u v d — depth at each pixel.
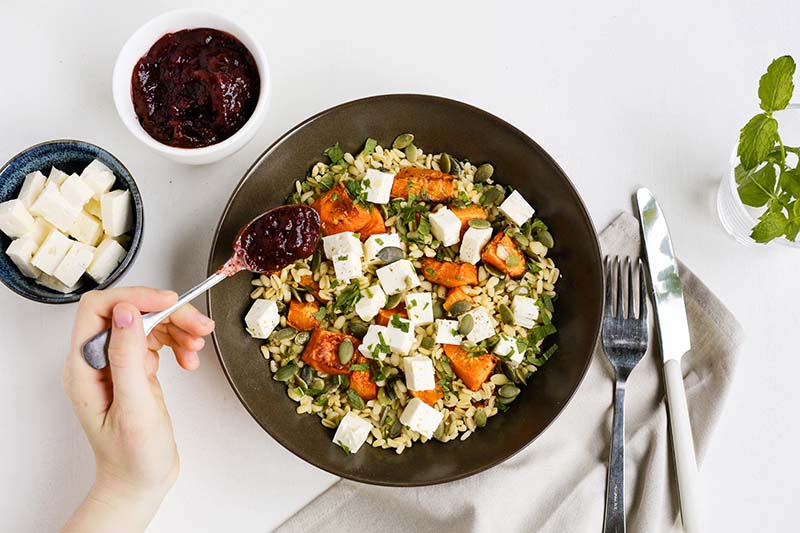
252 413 0.52
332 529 0.57
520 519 0.57
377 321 0.56
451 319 0.55
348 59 0.61
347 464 0.54
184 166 0.59
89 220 0.55
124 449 0.49
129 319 0.47
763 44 0.63
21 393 0.57
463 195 0.56
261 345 0.56
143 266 0.58
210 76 0.54
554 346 0.56
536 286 0.56
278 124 0.60
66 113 0.59
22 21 0.59
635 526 0.57
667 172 0.61
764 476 0.59
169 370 0.57
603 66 0.62
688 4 0.63
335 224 0.55
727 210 0.60
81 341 0.49
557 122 0.62
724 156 0.62
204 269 0.58
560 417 0.58
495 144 0.57
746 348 0.60
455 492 0.56
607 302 0.59
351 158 0.57
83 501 0.52
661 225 0.60
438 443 0.56
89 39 0.59
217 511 0.57
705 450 0.58
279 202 0.57
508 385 0.56
